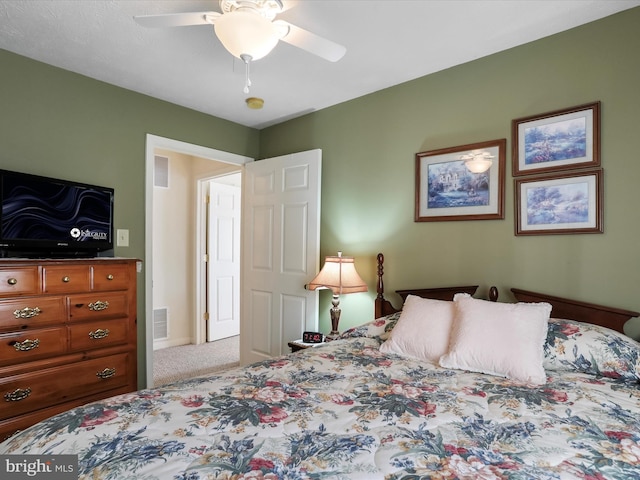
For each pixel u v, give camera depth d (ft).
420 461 3.02
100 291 7.39
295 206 10.52
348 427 3.61
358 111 9.71
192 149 10.50
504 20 6.40
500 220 7.43
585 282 6.47
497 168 7.46
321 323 10.39
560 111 6.72
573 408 4.06
